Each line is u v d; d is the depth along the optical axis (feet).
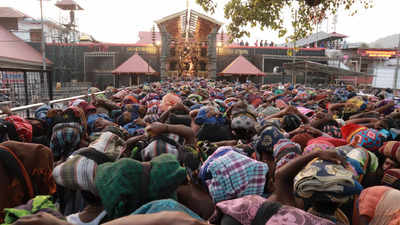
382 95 34.24
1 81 20.22
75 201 8.83
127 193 5.62
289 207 4.90
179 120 13.88
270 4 18.52
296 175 5.82
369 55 138.82
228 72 148.05
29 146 8.61
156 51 151.02
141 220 3.13
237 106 12.84
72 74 148.05
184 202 7.92
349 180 5.00
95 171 6.40
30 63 136.87
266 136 9.37
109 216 5.74
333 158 5.60
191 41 149.07
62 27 163.53
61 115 12.45
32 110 21.67
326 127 13.15
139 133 12.57
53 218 3.43
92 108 16.53
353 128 11.01
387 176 8.16
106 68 148.66
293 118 13.51
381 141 10.10
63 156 11.06
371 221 6.23
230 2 19.21
